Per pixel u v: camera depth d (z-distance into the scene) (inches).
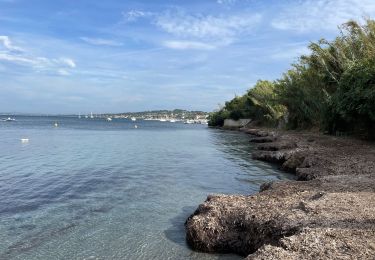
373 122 1430.9
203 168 1181.7
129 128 4687.5
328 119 1804.9
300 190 621.6
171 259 456.4
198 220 506.6
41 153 1614.2
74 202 722.2
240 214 507.2
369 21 1674.5
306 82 2226.9
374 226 406.9
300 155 1115.9
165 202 723.4
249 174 1059.9
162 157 1494.8
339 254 338.3
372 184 643.5
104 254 467.8
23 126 4722.0
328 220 435.5
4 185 883.4
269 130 3112.7
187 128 5059.1
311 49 1953.7
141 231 551.8
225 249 481.1
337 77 1862.7
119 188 856.9
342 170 848.3
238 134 3336.6
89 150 1765.5
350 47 1800.0
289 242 373.7
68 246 493.4
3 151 1691.7
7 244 499.5
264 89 4050.2
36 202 721.0
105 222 594.2
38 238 522.0
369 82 1337.4
